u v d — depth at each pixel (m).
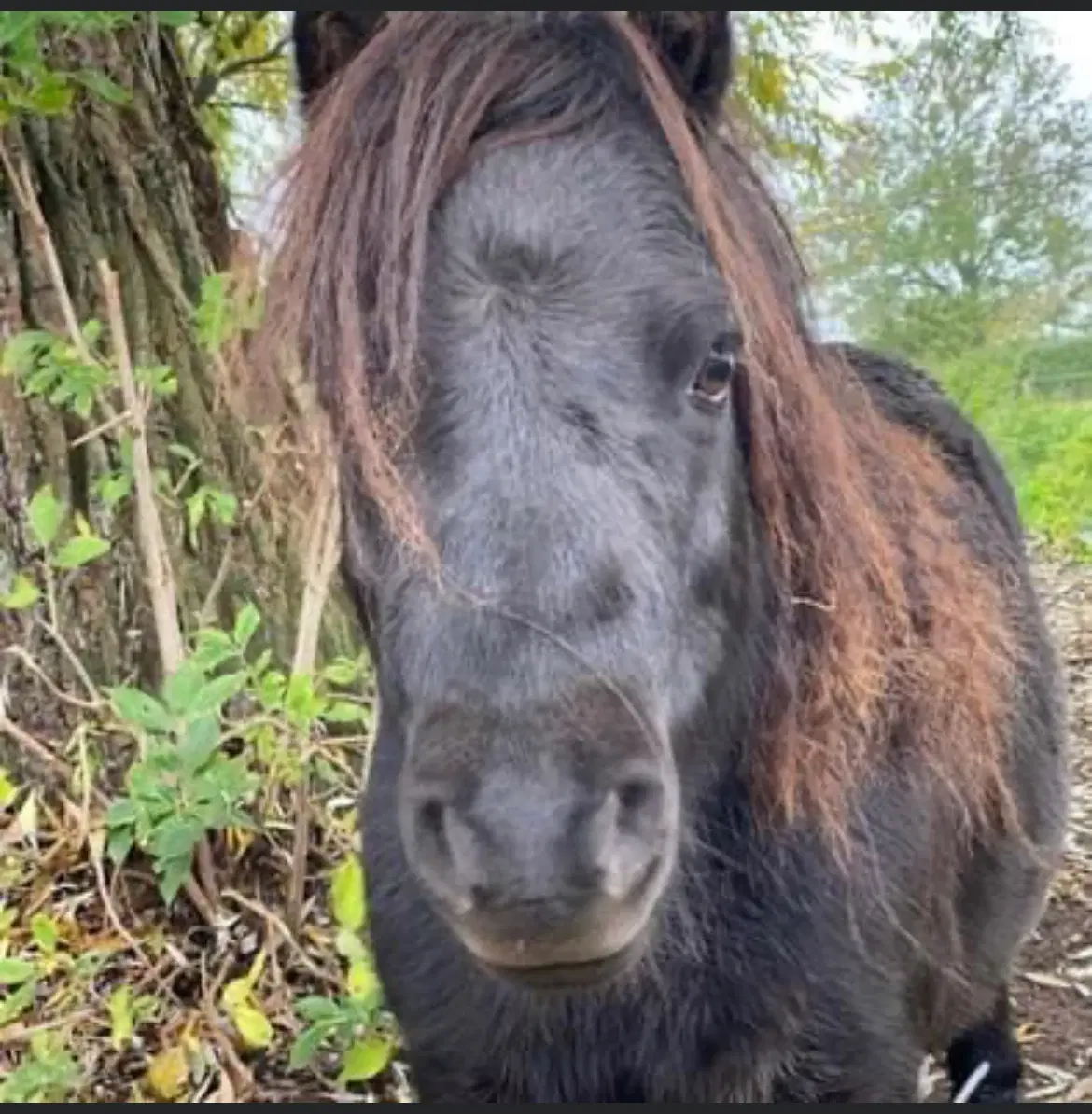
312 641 2.97
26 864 3.18
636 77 1.76
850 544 1.96
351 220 1.68
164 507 3.45
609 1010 2.04
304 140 1.83
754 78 3.21
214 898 3.09
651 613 1.59
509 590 1.52
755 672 2.01
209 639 2.86
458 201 1.67
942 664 2.17
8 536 3.38
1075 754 5.22
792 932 2.02
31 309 3.37
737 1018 2.03
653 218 1.70
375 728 2.49
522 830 1.44
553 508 1.54
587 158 1.71
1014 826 2.51
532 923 1.45
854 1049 2.08
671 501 1.65
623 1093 2.10
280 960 3.09
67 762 3.33
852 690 2.00
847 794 2.07
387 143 1.71
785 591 2.01
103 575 3.45
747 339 1.69
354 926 2.70
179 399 3.52
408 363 1.60
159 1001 2.95
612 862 1.46
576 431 1.58
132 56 3.55
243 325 2.35
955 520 2.50
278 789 3.27
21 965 2.60
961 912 2.48
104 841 3.06
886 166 6.59
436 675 1.53
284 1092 2.90
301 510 3.18
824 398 1.92
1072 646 6.41
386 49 1.75
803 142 3.38
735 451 1.86
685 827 1.94
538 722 1.48
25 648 3.36
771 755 2.01
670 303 1.65
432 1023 2.11
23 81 3.16
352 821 3.22
